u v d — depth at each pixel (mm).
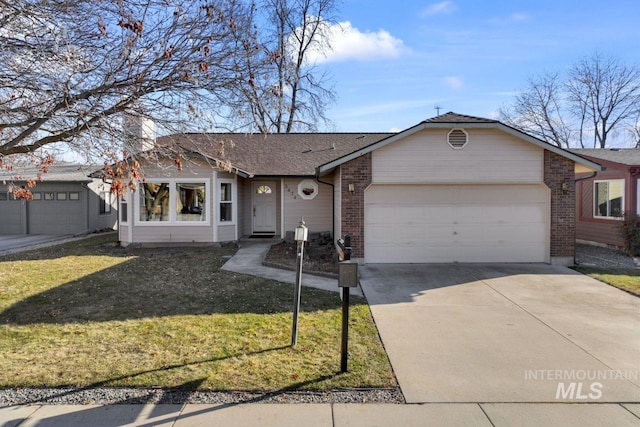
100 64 4590
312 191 15414
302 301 7215
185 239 13805
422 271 9781
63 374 4230
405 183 10539
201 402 3689
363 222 10609
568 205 10508
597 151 16250
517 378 4215
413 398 3793
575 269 9961
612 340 5332
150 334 5488
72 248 13680
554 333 5605
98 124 4746
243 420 3395
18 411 3516
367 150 10289
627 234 12172
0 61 4301
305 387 3980
